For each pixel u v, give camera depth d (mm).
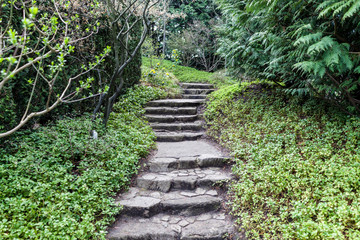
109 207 2602
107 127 4379
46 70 3691
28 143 3074
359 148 2957
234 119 5105
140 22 7172
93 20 4516
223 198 3012
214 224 2611
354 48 3043
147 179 3268
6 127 3072
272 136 3777
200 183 3260
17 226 2004
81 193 2633
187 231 2494
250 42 4082
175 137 4887
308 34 2982
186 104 6488
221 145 4469
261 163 3232
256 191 2730
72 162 3184
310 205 2314
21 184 2455
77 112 4484
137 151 3834
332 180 2580
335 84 3402
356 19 2840
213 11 12633
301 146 3420
